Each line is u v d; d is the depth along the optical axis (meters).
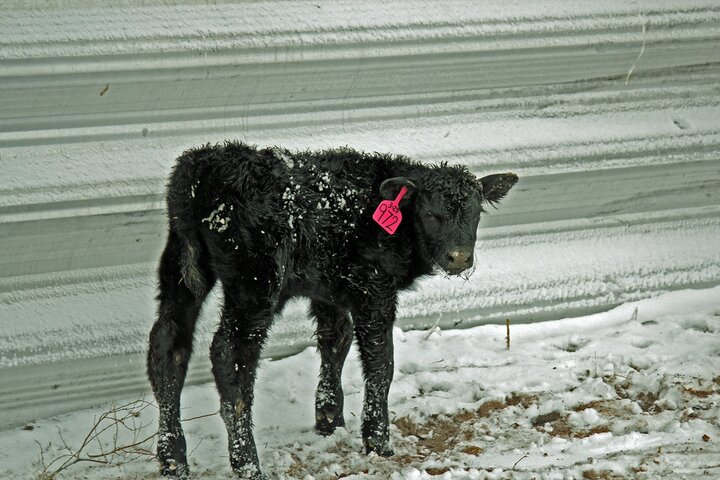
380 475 7.89
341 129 10.48
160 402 7.79
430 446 8.63
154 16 9.50
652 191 11.85
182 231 7.78
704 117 12.05
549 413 9.08
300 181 8.06
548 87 11.39
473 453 8.41
